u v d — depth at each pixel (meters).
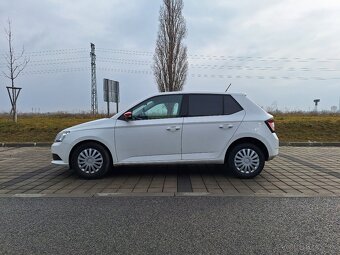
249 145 7.21
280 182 6.96
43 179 7.35
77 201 5.69
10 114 23.56
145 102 7.30
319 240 4.01
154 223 4.60
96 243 3.95
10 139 14.86
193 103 7.27
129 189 6.46
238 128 7.16
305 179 7.23
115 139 7.16
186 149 7.15
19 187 6.67
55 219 4.80
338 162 9.38
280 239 4.04
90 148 7.24
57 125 16.78
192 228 4.41
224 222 4.62
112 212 5.09
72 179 7.33
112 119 7.29
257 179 7.23
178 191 6.28
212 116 7.20
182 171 8.05
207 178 7.34
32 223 4.64
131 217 4.86
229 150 7.28
